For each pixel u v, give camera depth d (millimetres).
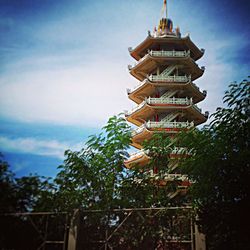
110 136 16109
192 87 36844
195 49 40312
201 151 12523
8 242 12148
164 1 43250
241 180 10781
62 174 15008
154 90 37875
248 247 10500
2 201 12531
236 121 12141
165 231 11922
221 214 11164
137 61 40844
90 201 14477
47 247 12125
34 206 13461
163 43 40188
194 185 12562
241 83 12914
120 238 12359
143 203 14289
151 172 16281
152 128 33531
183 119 37125
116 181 15141
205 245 10406
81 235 11969
